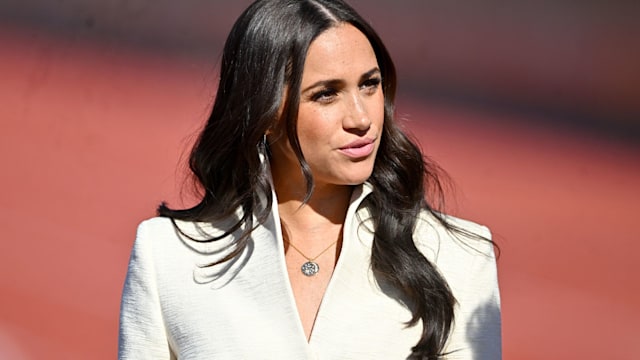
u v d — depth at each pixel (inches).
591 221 1225.4
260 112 380.8
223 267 403.5
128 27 1647.4
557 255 1115.9
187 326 399.9
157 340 406.3
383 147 399.5
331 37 373.4
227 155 407.5
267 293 395.5
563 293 1010.1
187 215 419.2
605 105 1683.1
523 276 1049.5
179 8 1706.4
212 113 407.8
